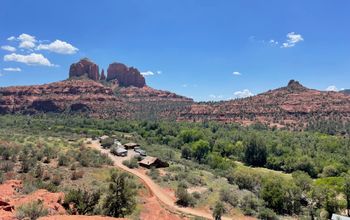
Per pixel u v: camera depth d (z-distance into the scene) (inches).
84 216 664.4
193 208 1867.6
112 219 666.2
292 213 2198.6
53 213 810.2
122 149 3351.4
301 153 4119.1
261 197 2251.5
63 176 1862.7
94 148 3531.0
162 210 1612.9
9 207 736.3
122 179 1186.6
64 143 3464.6
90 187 1640.0
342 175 3184.1
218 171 3137.3
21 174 1774.1
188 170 2864.2
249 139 4207.7
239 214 1887.3
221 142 4554.6
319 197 2362.2
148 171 2632.9
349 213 2347.4
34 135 4040.4
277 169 3914.9
